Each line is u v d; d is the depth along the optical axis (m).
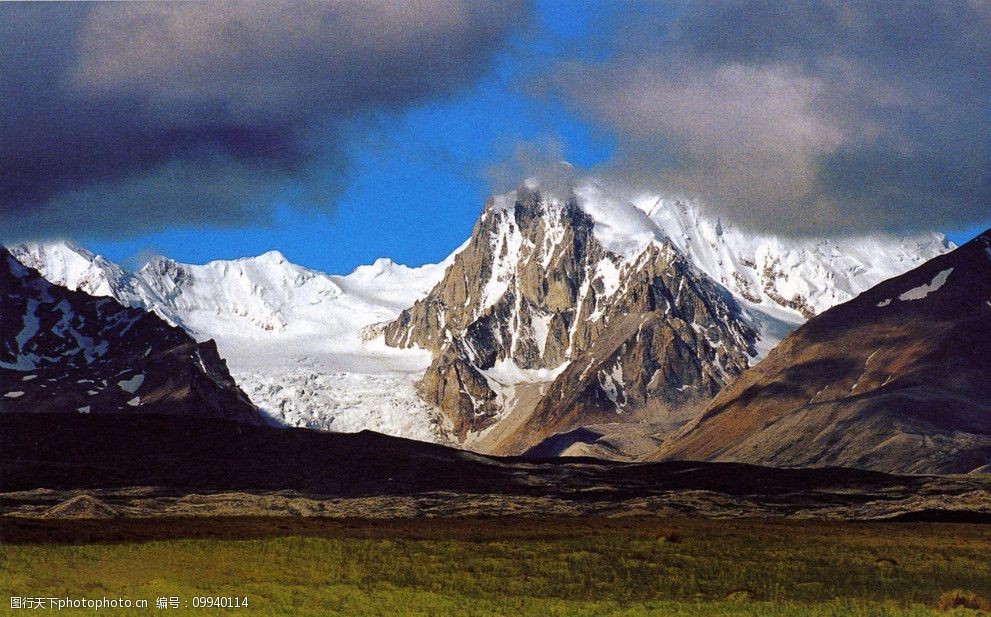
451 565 128.62
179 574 115.81
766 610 106.12
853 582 122.62
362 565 126.31
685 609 106.94
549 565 130.12
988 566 131.12
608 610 105.75
